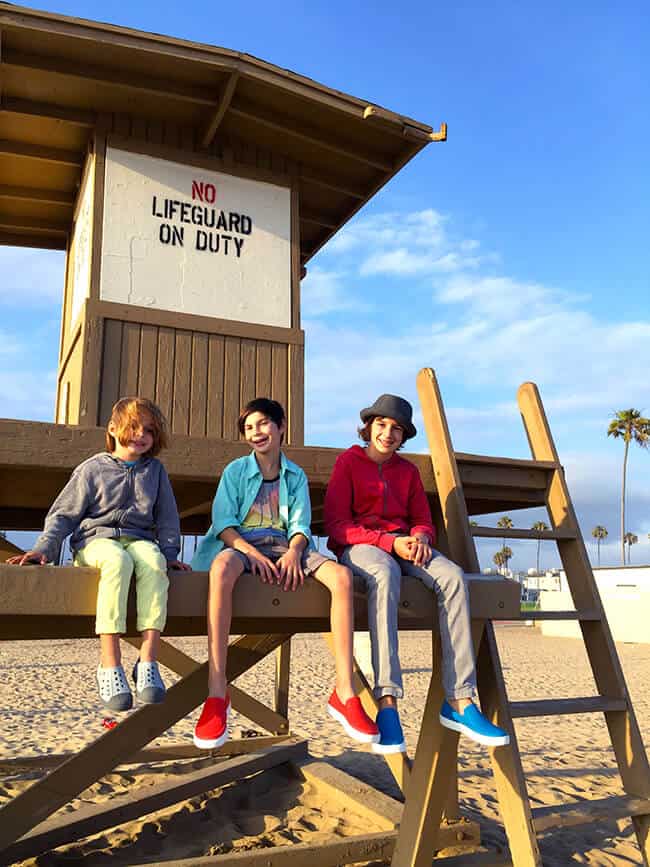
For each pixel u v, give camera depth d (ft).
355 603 10.68
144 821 16.83
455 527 13.84
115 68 18.38
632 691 42.14
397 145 21.90
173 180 19.89
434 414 15.01
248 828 16.58
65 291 23.79
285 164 21.89
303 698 37.01
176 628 11.02
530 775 22.26
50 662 53.52
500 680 12.03
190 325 19.22
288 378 20.27
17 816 12.42
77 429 12.91
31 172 21.81
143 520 10.12
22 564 8.97
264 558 9.99
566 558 14.79
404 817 11.95
